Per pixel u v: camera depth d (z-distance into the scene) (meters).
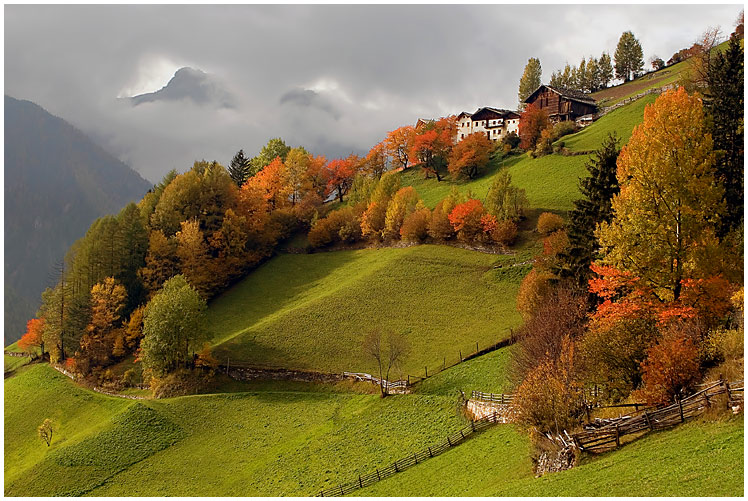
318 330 95.94
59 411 87.31
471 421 59.84
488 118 182.62
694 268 44.19
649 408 39.88
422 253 114.25
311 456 63.97
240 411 78.19
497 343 79.12
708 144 44.94
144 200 148.00
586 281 62.88
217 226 134.50
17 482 67.06
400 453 59.06
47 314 113.94
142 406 78.12
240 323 106.75
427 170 167.62
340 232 132.75
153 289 117.44
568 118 168.25
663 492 29.83
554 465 39.88
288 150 199.00
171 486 63.22
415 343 87.31
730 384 36.00
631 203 46.28
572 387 43.84
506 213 111.12
